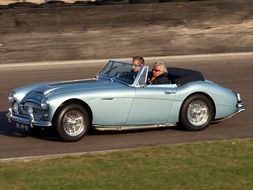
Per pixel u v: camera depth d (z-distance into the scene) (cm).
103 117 2858
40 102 2766
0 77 4834
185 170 2239
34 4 6016
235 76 4884
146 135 2961
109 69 3086
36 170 2223
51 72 5044
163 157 2433
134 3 6016
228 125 3203
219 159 2408
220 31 6016
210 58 5781
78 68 5225
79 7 5531
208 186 2052
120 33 5684
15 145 2752
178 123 3053
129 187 2023
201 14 5941
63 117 2766
